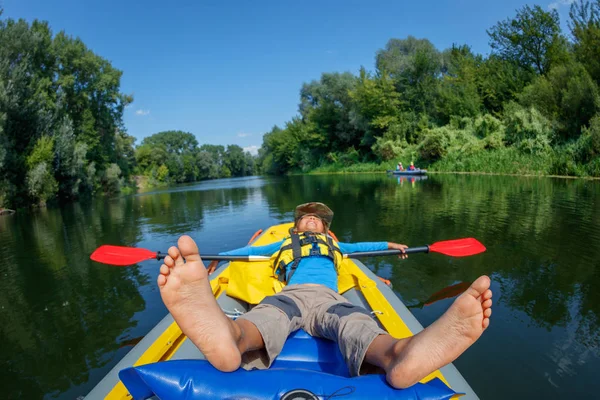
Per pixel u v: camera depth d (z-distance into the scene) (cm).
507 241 521
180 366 148
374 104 3103
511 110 2108
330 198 1170
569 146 1552
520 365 240
